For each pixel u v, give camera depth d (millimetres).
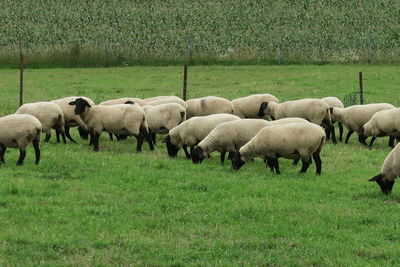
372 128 22453
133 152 21266
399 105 31328
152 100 24828
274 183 16906
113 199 15234
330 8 64375
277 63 47906
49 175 17312
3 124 17766
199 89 37156
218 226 13453
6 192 15523
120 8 65000
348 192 16266
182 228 13297
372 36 54219
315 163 18891
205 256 11867
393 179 15961
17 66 47250
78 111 20781
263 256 11914
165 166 18875
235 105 25469
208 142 19188
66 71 45188
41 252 11922
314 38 53656
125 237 12734
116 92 35969
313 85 38250
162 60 48594
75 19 60625
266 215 14242
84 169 18172
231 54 49156
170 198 15422
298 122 18328
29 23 59125
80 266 11344
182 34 55781
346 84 38250
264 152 17797
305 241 12703
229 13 62844
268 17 61438
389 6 64312
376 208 14914
